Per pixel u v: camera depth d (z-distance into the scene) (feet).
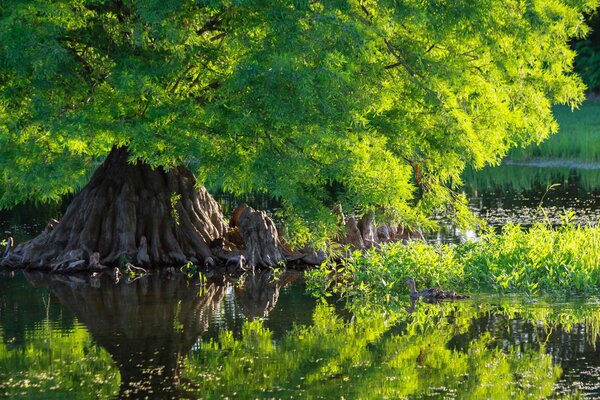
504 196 135.23
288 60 70.69
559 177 154.40
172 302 75.25
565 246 81.25
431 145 84.69
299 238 88.22
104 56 78.48
